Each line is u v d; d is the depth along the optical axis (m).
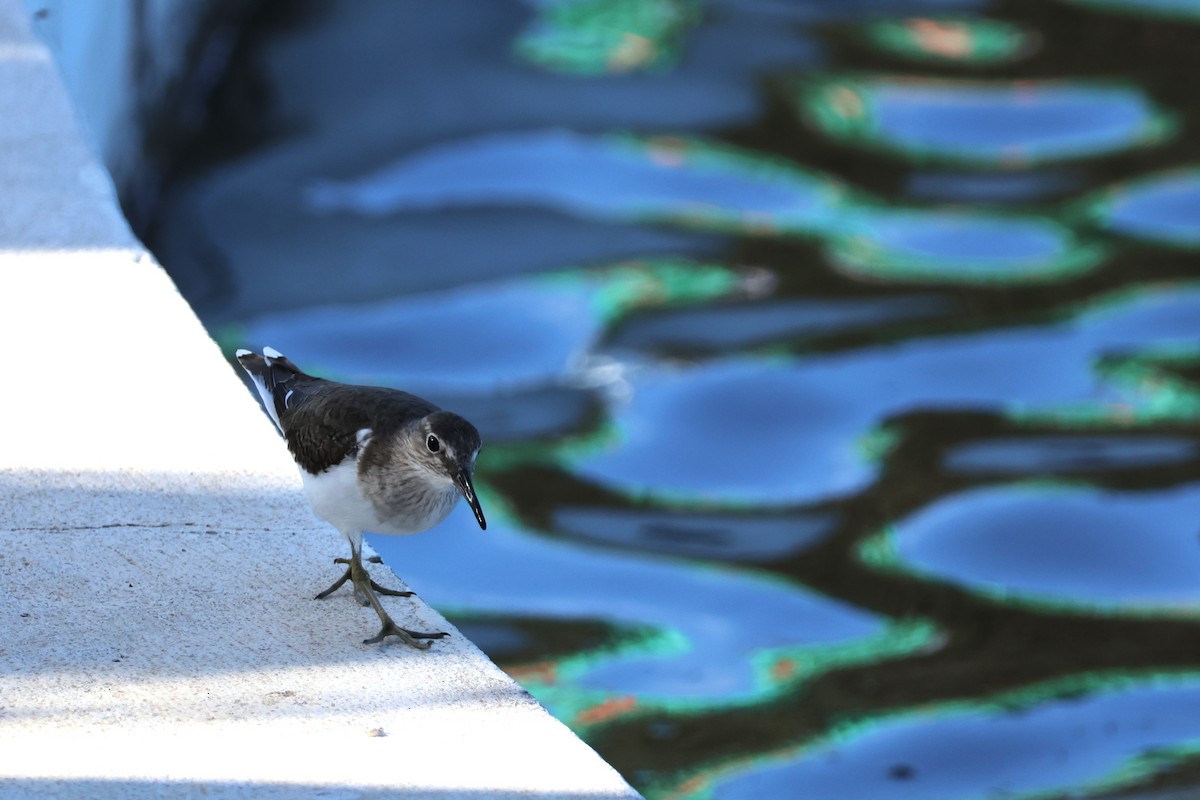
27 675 6.50
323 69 20.61
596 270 17.02
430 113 19.81
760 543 13.34
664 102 20.52
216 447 8.09
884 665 12.08
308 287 16.31
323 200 17.84
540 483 13.97
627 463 14.33
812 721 11.39
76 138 10.76
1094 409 15.20
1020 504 13.79
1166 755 11.19
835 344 16.06
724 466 14.26
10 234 9.70
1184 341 16.27
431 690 6.59
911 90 21.25
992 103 21.00
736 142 19.66
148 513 7.60
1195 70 22.00
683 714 11.45
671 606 12.65
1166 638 12.42
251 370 7.60
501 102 20.19
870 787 10.73
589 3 23.38
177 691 6.47
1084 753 11.13
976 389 15.43
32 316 8.94
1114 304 16.86
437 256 16.97
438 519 6.80
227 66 20.48
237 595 7.13
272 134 19.05
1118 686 11.88
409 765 6.12
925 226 18.20
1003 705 11.63
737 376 15.41
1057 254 17.73
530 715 6.45
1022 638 12.32
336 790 5.96
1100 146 20.00
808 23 23.16
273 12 22.08
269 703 6.44
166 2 17.92
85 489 7.71
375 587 7.27
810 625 12.43
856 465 14.41
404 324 15.84
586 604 12.62
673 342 16.00
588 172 18.78
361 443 6.55
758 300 16.69
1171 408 15.22
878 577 13.06
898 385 15.48
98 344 8.77
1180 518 13.77
